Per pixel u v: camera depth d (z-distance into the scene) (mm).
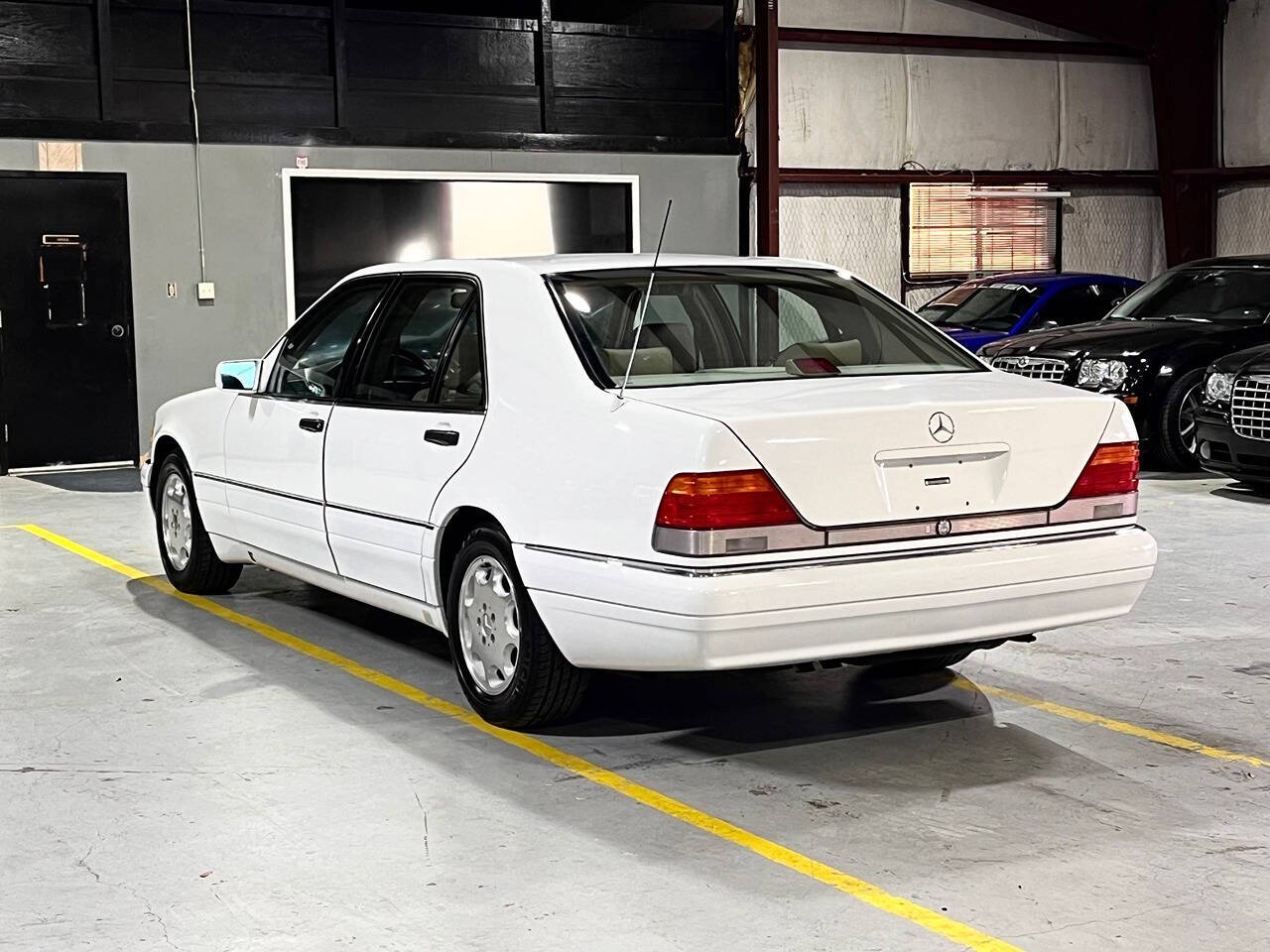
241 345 12773
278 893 3383
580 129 14414
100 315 12211
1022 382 4598
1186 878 3451
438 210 13562
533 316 4566
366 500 5105
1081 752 4445
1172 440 11039
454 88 13789
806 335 4773
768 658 3895
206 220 12547
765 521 3869
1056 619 4277
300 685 5234
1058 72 18172
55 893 3391
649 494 3922
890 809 3938
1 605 6703
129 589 7047
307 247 13016
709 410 3965
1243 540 8141
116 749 4508
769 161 15758
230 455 6113
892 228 17453
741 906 3293
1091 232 18625
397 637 5984
